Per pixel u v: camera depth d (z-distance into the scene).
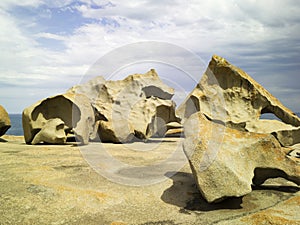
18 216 2.79
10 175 3.90
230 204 3.33
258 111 7.80
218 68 7.82
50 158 5.25
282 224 2.75
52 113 8.19
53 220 2.79
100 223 2.79
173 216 3.02
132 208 3.18
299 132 7.32
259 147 3.70
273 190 3.86
